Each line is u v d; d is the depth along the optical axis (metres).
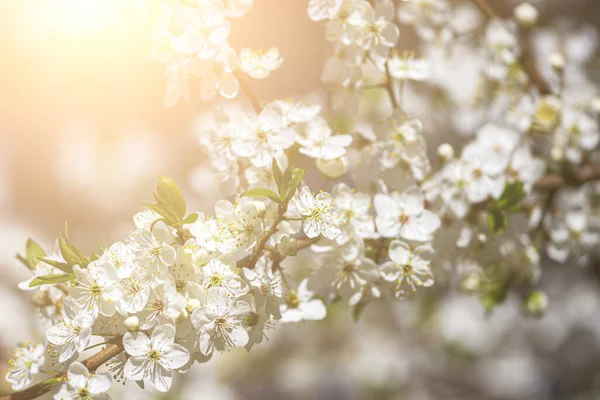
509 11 1.17
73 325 0.58
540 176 0.72
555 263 1.33
